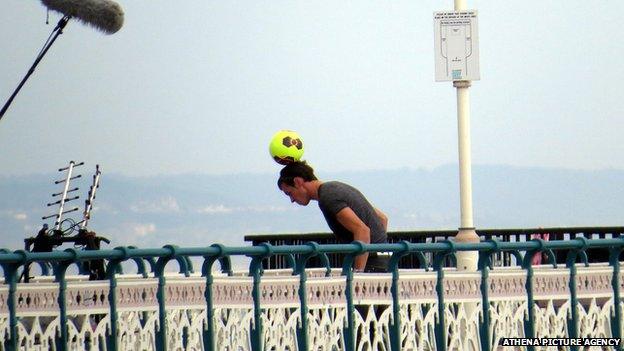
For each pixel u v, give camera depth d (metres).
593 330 42.50
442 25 50.31
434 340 40.31
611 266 42.88
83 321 37.62
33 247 45.00
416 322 40.78
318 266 59.47
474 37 50.28
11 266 34.09
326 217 44.22
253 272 37.81
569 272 42.16
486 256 40.91
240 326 37.81
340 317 39.03
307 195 44.59
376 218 44.38
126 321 36.25
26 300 34.62
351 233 43.78
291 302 38.34
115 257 35.41
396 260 39.62
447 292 40.47
